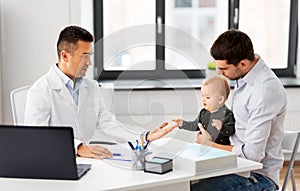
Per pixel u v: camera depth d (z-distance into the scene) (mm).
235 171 2051
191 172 1975
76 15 3994
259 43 4676
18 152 1886
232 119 2539
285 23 4668
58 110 2490
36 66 4023
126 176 1927
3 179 1904
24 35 3988
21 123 2729
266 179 2402
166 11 4578
